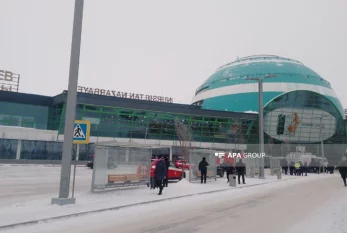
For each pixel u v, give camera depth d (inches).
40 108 2036.2
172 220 337.7
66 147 426.9
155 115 2293.3
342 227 300.7
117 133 2145.7
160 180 534.0
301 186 813.9
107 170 557.6
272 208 437.1
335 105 3243.1
